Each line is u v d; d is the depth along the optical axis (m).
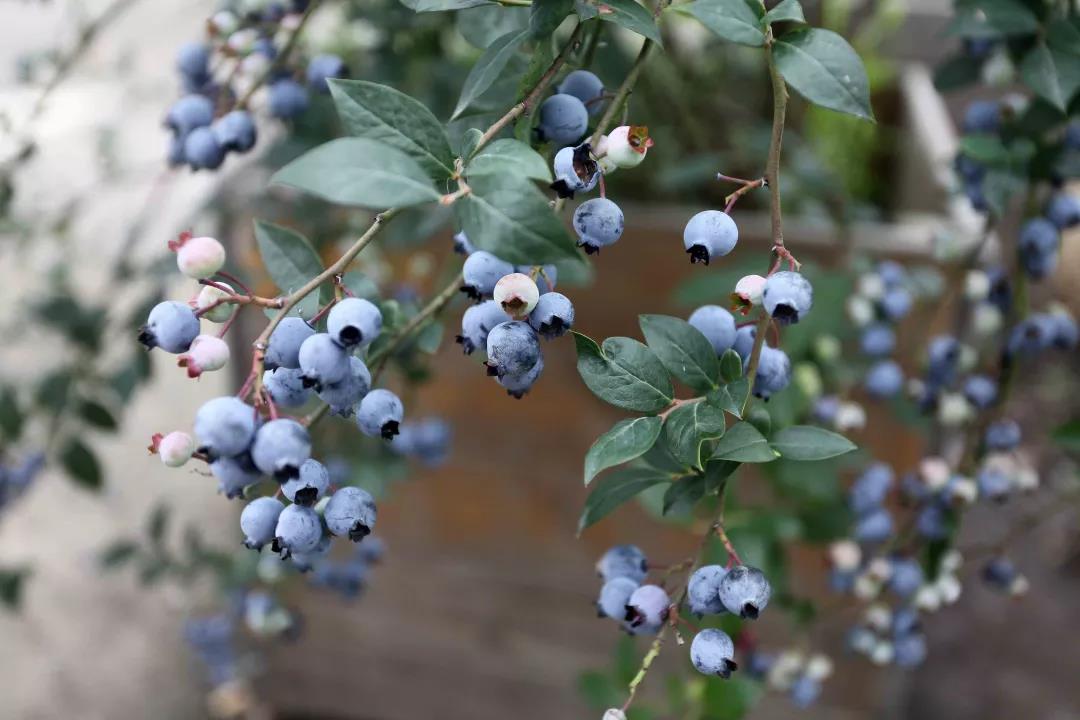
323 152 0.56
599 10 0.63
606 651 1.16
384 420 0.62
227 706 1.34
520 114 0.62
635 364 0.63
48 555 1.55
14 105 1.20
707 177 1.11
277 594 1.04
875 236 0.94
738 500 0.99
